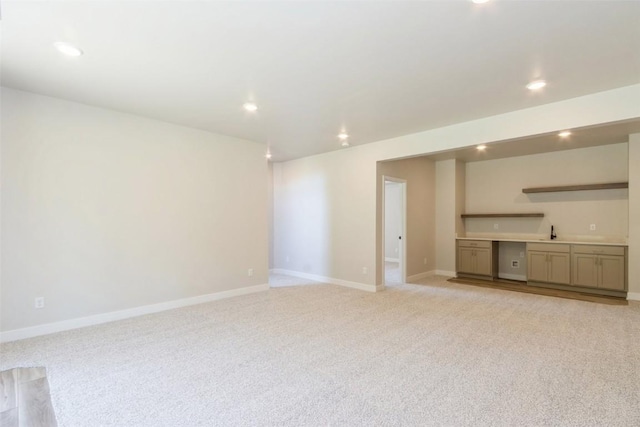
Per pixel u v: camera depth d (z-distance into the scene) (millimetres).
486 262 6203
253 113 3857
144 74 2838
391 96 3320
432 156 6316
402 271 5988
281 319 3846
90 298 3645
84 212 3607
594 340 3145
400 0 1856
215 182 4770
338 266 5852
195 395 2219
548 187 5785
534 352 2879
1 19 2018
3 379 2426
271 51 2447
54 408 2055
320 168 6160
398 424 1901
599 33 2195
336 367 2617
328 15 2000
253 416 1987
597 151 5422
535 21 2064
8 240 3160
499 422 1914
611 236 5316
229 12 1964
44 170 3357
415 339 3201
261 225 5375
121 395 2215
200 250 4598
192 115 3959
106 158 3760
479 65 2666
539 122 3564
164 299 4234
